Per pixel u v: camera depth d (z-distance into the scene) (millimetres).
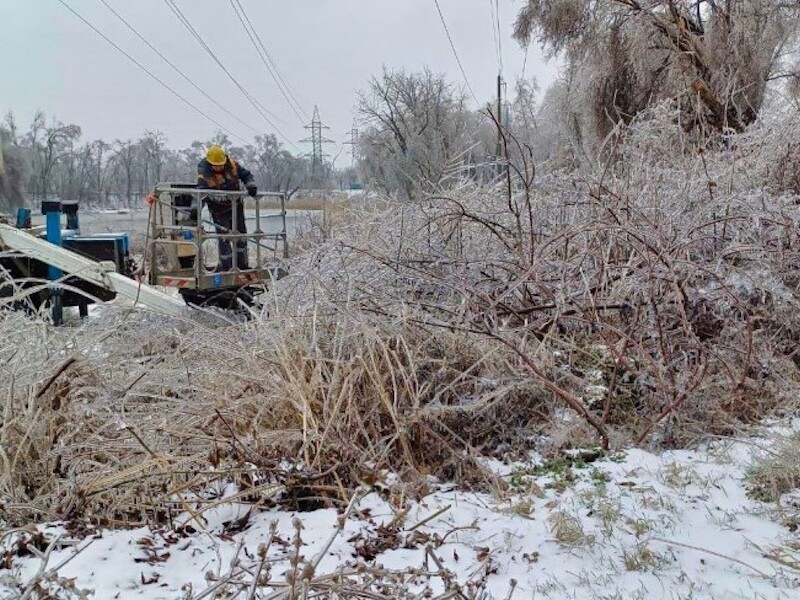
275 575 2693
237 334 4984
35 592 2461
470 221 6074
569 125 16609
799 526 3029
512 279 5184
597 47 16141
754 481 3490
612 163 7250
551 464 3900
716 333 4926
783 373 4684
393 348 4480
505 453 4113
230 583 2404
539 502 3434
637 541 2939
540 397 4469
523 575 2707
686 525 3076
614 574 2693
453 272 5316
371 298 4891
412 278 5188
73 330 4648
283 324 4605
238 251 8906
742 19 13703
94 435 3629
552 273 5250
